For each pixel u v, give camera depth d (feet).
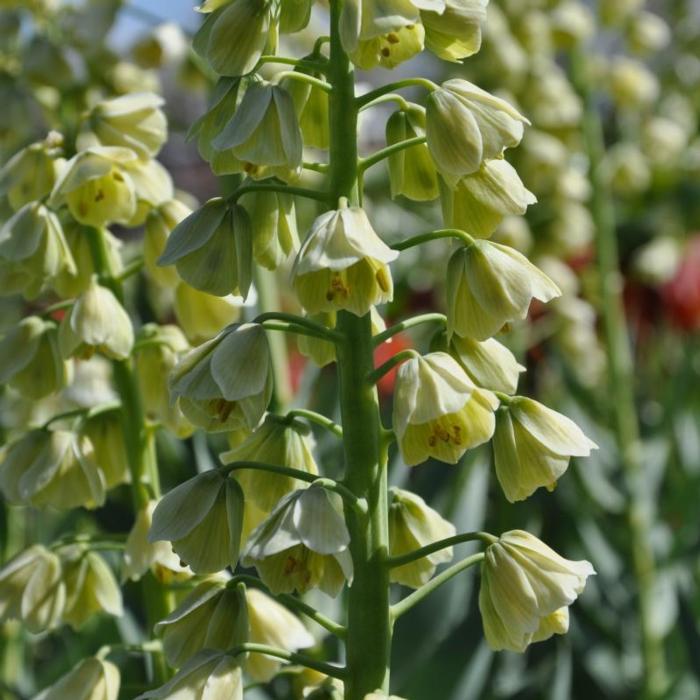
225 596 1.84
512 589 1.80
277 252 1.91
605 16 3.52
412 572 1.93
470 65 3.43
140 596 2.41
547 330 3.34
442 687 2.47
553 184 3.39
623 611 3.08
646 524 3.12
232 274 1.83
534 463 1.84
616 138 4.12
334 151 1.82
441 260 3.36
